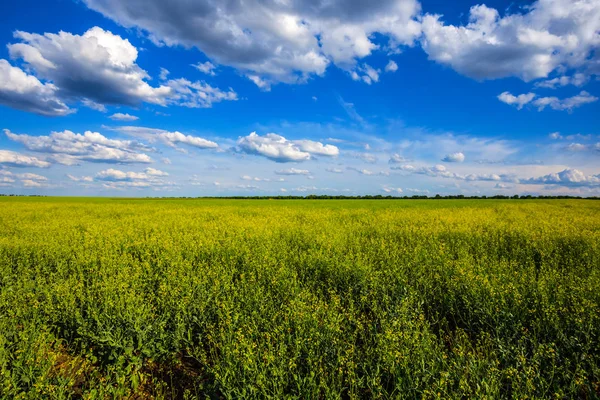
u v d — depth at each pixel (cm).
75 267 895
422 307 637
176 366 499
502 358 439
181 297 630
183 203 4503
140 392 430
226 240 1170
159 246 1106
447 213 2358
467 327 573
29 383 409
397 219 1938
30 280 765
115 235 1328
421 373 392
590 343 459
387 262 865
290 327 513
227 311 541
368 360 434
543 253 988
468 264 809
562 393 367
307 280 782
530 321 532
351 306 595
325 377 410
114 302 586
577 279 704
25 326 528
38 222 1830
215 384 402
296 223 1784
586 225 1547
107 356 487
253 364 397
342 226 1647
